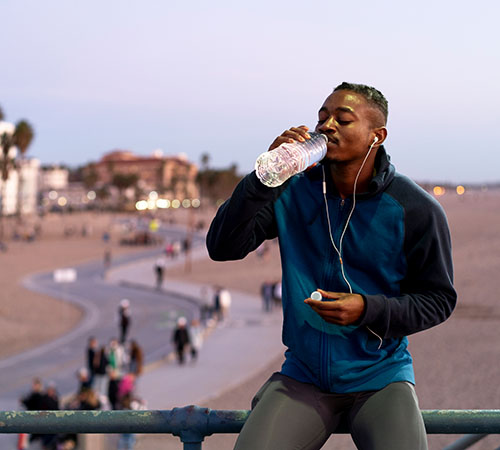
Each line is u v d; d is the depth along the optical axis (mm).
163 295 49719
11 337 32531
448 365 16656
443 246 1853
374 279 1879
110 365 21281
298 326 1859
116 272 66875
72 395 19500
